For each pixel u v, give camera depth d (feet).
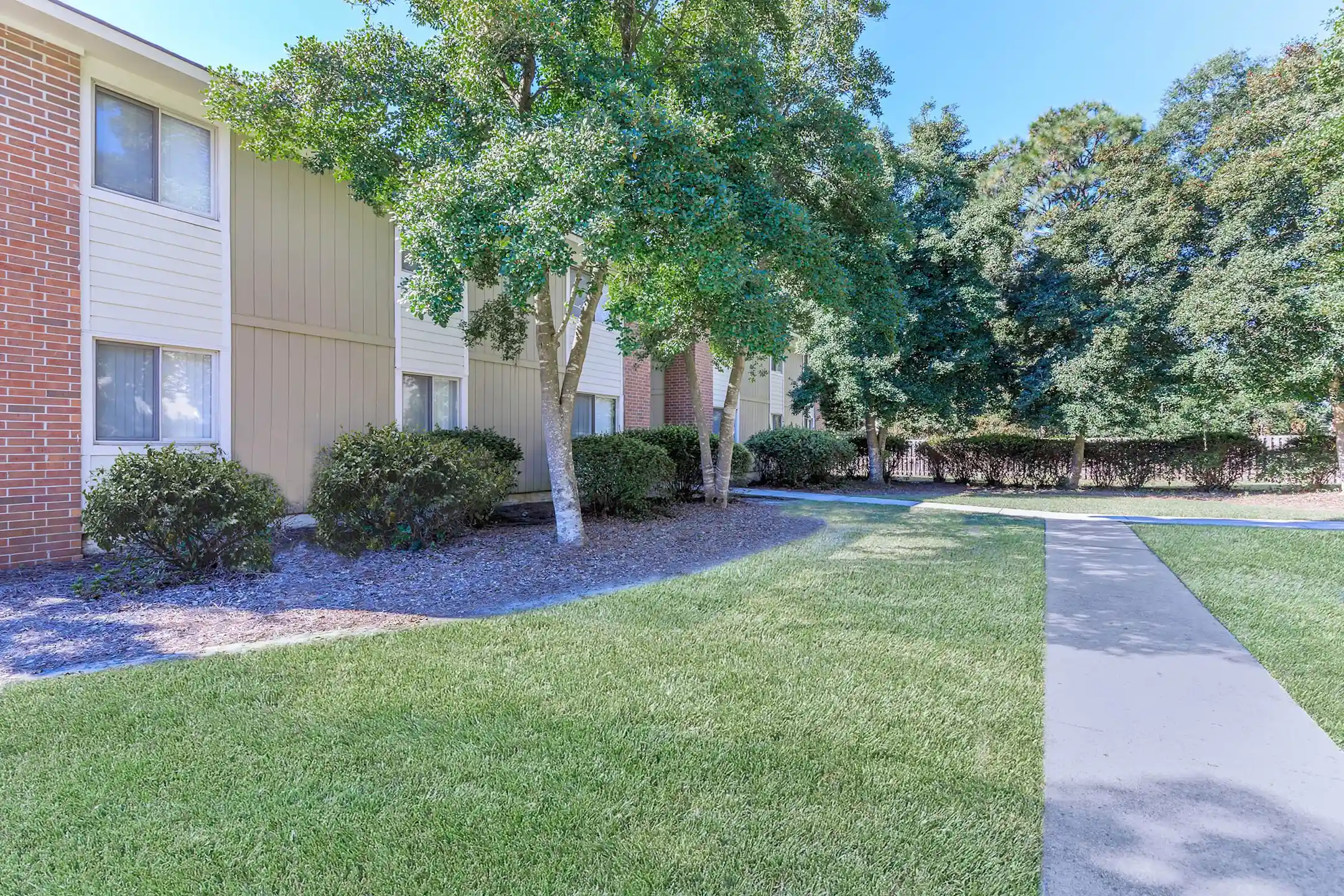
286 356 26.63
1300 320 40.34
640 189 17.08
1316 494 46.83
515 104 21.15
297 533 25.21
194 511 17.70
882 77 28.58
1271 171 41.98
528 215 16.12
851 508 38.91
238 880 6.56
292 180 26.89
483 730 9.70
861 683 11.73
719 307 23.22
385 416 30.45
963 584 19.19
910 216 50.47
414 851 7.03
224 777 8.38
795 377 81.82
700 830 7.42
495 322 28.89
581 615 15.80
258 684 11.27
